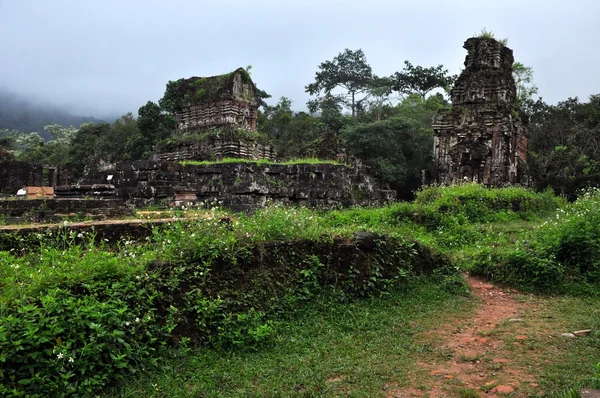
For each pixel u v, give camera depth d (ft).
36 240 27.12
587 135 132.77
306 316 26.03
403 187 149.59
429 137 150.61
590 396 16.78
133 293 21.12
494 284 34.91
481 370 20.72
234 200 59.16
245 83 103.96
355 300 28.55
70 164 177.17
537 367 20.61
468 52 100.58
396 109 185.57
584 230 35.86
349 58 218.38
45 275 20.11
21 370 16.58
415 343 23.68
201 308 22.61
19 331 17.03
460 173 95.09
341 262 29.58
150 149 159.63
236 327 23.11
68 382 17.11
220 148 91.45
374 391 18.76
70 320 18.13
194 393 18.22
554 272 33.50
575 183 116.16
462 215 55.93
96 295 19.80
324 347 22.84
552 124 146.72
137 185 63.57
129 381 18.72
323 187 70.13
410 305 29.19
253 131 103.50
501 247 40.78
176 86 110.63
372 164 114.93
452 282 33.09
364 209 61.98
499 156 93.45
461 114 97.25
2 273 21.08
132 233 29.37
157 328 21.07
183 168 63.82
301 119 185.68
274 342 23.07
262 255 26.68
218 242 25.57
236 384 19.17
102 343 18.40
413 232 47.75
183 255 24.50
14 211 36.32
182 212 40.04
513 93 100.68
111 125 219.41
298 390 18.84
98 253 23.89
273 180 68.54
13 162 105.29
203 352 21.59
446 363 21.52
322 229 31.99
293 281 27.35
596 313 27.78
